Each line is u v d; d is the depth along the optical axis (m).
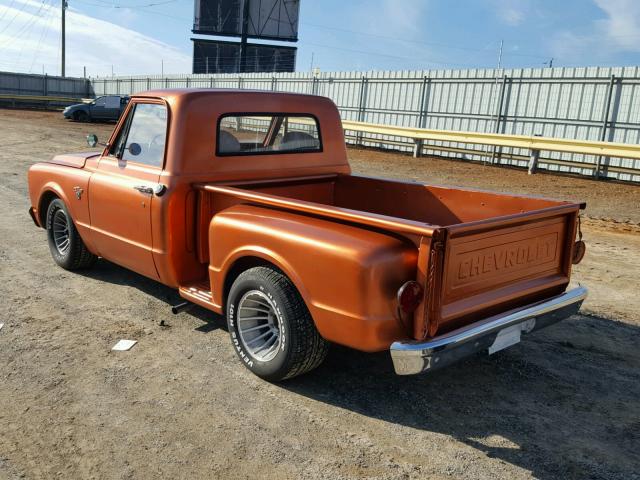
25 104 42.84
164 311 5.11
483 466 3.12
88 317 4.93
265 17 42.59
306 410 3.60
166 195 4.47
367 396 3.80
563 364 4.35
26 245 7.07
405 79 20.64
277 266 3.73
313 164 5.48
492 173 15.02
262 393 3.78
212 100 4.66
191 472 2.99
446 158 18.47
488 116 18.08
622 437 3.43
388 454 3.19
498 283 3.61
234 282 3.97
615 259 7.27
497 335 3.49
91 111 30.64
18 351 4.26
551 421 3.58
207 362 4.18
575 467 3.13
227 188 4.23
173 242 4.53
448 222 4.88
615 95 15.02
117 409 3.54
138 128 4.92
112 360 4.17
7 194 10.30
